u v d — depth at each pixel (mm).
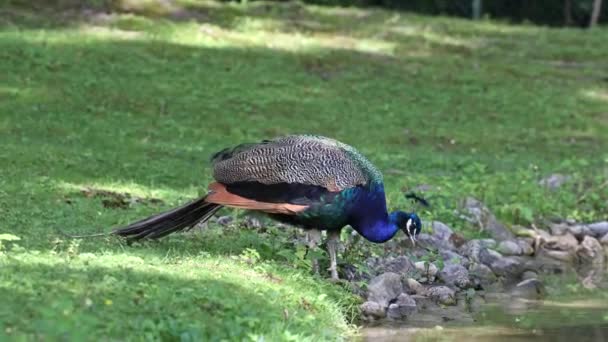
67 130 18219
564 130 22703
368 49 26812
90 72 21891
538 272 13266
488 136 21656
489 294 12055
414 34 28891
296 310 9055
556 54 29047
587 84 26422
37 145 16531
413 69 25656
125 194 13594
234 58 24297
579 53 29281
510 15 40438
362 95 23344
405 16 31312
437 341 9688
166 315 8000
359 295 10719
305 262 10445
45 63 21781
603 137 22469
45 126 18266
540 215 15375
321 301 9609
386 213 10570
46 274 8492
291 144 10391
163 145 17953
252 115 21141
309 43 26422
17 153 15453
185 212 10414
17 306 7617
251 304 8688
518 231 14555
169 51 23953
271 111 21547
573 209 15906
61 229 10992
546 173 17953
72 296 7965
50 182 13727
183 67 23141
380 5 37344
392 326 10219
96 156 16156
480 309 11234
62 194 13070
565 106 24359
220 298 8609
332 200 10188
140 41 24234
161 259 9758
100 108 19984
